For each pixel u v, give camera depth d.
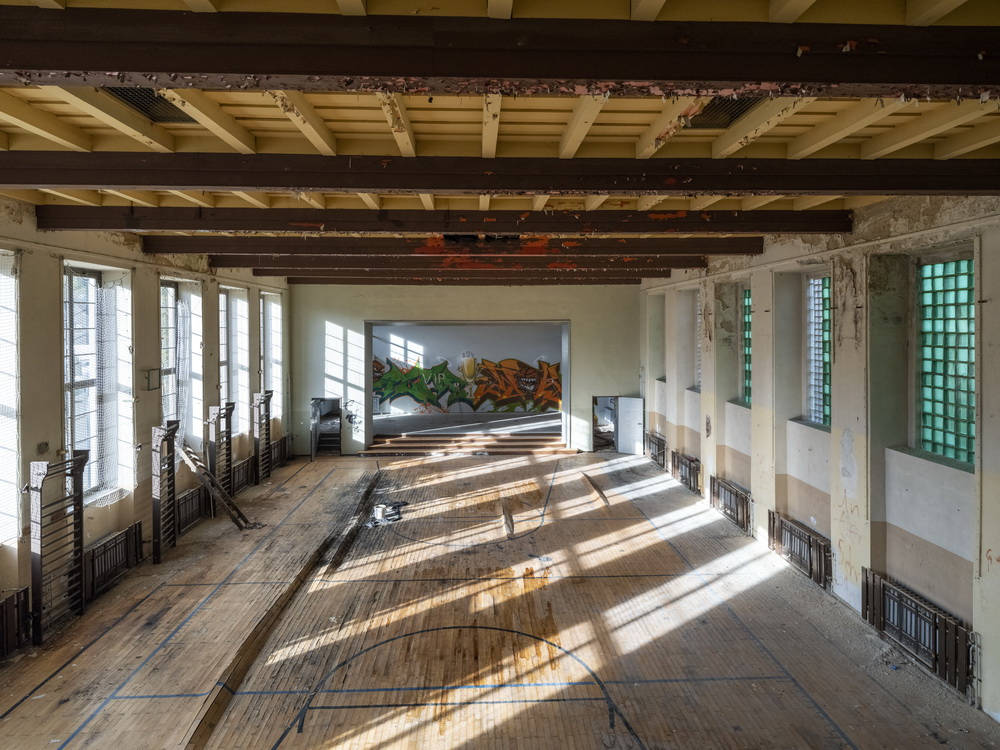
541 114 4.18
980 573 5.66
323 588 8.42
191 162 4.85
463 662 6.51
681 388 14.33
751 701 5.83
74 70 2.69
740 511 10.67
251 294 13.73
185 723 5.41
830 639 6.96
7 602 6.51
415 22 2.76
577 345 17.34
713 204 7.32
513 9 2.78
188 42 2.71
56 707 5.66
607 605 7.85
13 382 6.65
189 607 7.70
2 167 4.85
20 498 6.70
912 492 6.79
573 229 7.25
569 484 14.02
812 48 2.85
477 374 23.56
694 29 2.82
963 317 6.40
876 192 5.06
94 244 7.91
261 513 11.77
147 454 9.32
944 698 5.86
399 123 4.02
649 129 4.48
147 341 9.28
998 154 5.04
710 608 7.74
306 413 16.98
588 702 5.81
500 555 9.63
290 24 2.73
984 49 2.89
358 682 6.17
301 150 4.86
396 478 14.63
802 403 9.57
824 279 8.96
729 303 11.85
